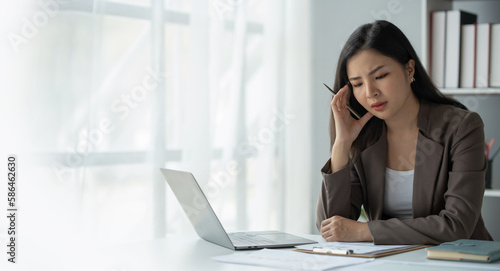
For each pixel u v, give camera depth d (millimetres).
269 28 3010
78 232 1970
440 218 1432
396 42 1552
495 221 2826
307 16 3238
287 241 1461
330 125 1766
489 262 1147
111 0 2154
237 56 2779
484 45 2490
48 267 1864
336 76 1706
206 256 1303
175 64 2422
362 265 1153
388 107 1556
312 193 3359
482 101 2807
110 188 2139
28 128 1854
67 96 1961
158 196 2309
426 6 2555
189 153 2475
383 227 1415
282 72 3074
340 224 1482
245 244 1412
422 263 1162
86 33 2020
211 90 2629
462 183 1489
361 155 1715
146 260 1268
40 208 1878
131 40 2225
